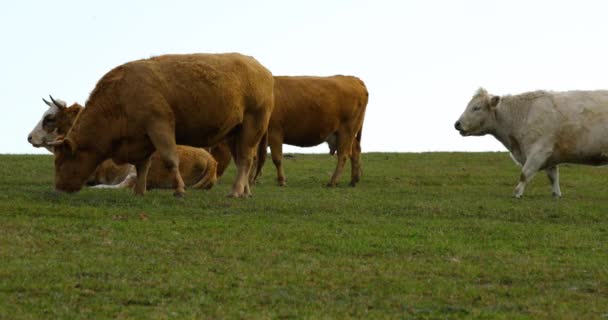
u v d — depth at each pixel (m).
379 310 10.58
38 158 30.05
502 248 14.23
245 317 10.05
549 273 12.55
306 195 20.28
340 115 24.55
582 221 17.47
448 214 17.59
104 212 15.63
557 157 21.42
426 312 10.51
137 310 10.16
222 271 12.02
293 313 10.27
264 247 13.52
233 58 18.31
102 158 17.72
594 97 21.31
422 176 28.19
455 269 12.59
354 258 13.15
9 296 10.46
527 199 20.83
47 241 13.21
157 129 17.22
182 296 10.81
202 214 16.09
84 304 10.30
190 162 21.14
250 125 18.75
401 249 13.79
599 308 10.88
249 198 18.52
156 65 17.42
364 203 18.59
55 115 21.05
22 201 16.47
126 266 11.98
